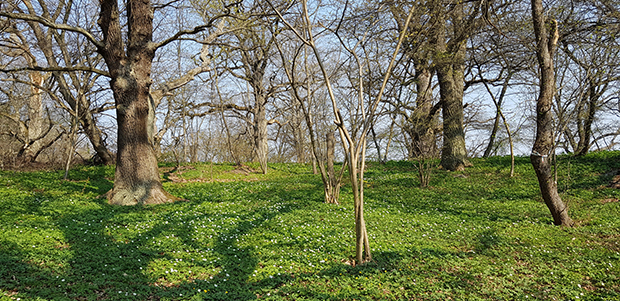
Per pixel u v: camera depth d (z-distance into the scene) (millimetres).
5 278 6164
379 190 17250
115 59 13422
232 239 9016
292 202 13578
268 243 8781
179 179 21891
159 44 13781
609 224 10648
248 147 40688
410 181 19000
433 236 9906
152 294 6172
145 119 13844
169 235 9062
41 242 7934
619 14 12609
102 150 25141
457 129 20812
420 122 18141
